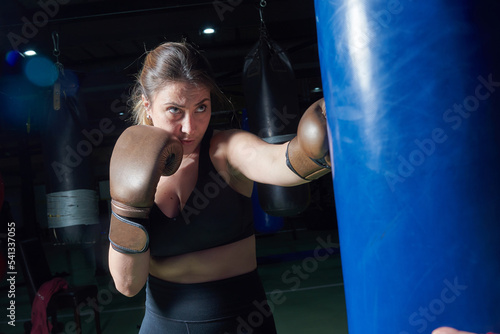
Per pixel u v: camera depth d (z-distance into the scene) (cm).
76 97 329
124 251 77
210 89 88
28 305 570
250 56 295
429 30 45
